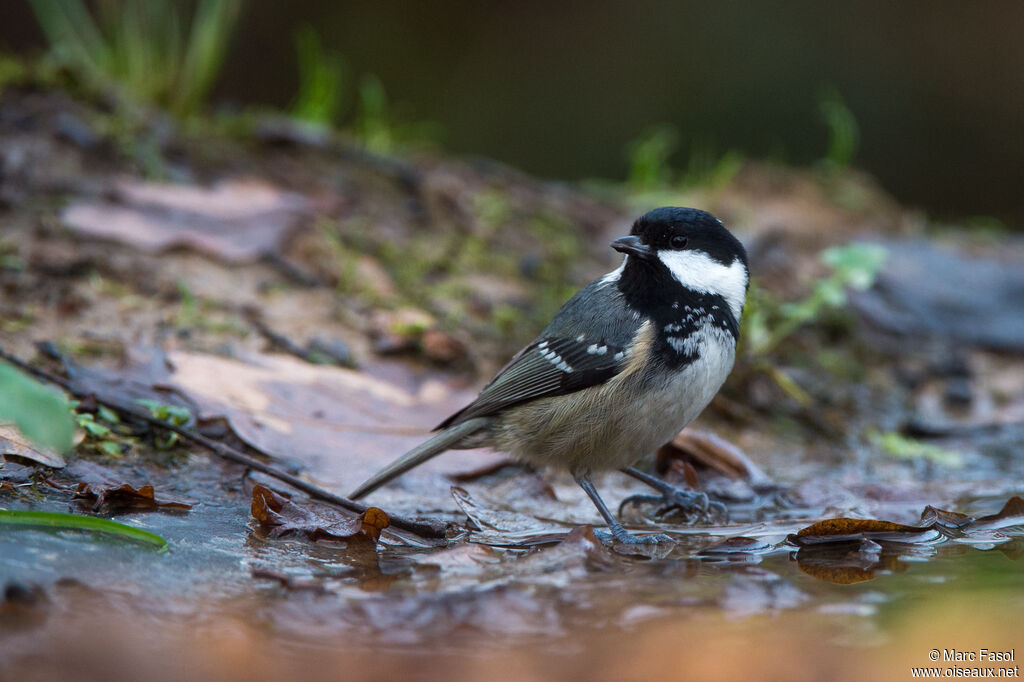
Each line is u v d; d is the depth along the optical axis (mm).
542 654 5113
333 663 4941
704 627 5496
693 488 8414
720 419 10383
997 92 22984
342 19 23141
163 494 7207
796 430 10477
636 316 7664
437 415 9156
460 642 5238
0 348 8281
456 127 22953
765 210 15961
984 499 8531
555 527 7484
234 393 8609
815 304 10852
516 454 8055
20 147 11539
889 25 23109
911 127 23000
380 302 11031
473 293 11812
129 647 4902
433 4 23375
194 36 14781
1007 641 5293
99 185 11414
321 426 8555
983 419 11250
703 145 22656
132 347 8984
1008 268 14977
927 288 14117
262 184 12531
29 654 4734
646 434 7758
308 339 9914
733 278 7859
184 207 11445
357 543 6734
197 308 10023
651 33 23359
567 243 13680
